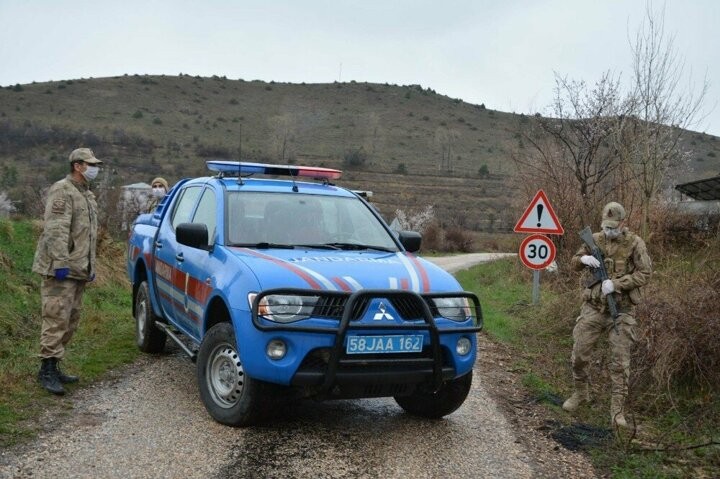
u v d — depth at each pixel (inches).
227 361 215.5
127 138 3528.5
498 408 259.4
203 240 234.7
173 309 273.1
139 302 322.7
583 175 671.8
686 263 372.2
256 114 5012.3
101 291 444.8
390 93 6033.5
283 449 198.4
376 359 200.8
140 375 272.4
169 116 4446.4
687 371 276.5
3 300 340.5
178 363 295.3
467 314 219.9
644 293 326.0
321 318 198.5
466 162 4170.8
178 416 221.9
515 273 721.0
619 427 237.5
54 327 240.5
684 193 950.4
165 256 282.0
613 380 244.4
